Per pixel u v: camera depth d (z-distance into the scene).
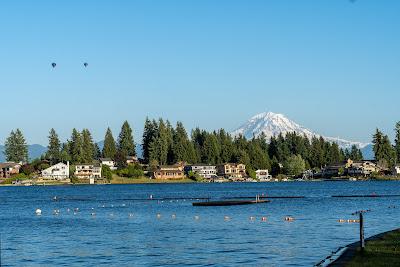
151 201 153.75
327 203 133.25
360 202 135.75
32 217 107.88
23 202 159.88
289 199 151.12
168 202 148.00
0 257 59.22
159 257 57.78
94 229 84.06
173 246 64.88
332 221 89.38
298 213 105.94
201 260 55.56
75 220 99.94
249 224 87.19
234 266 52.31
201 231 78.88
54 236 76.06
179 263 54.34
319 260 54.16
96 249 63.66
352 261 46.72
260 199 151.25
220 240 69.06
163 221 94.81
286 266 51.69
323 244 64.25
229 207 123.31
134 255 59.25
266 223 88.25
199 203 131.50
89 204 145.88
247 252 59.53
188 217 101.12
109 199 167.00
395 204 127.19
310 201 141.50
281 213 106.19
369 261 46.34
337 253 51.34
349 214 102.12
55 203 153.00
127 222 94.31
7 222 97.06
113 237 73.94
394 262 45.66
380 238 59.34
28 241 71.19
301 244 64.50
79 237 74.56
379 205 124.50
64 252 61.94
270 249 61.19
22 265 54.78
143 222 93.81
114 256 58.88
